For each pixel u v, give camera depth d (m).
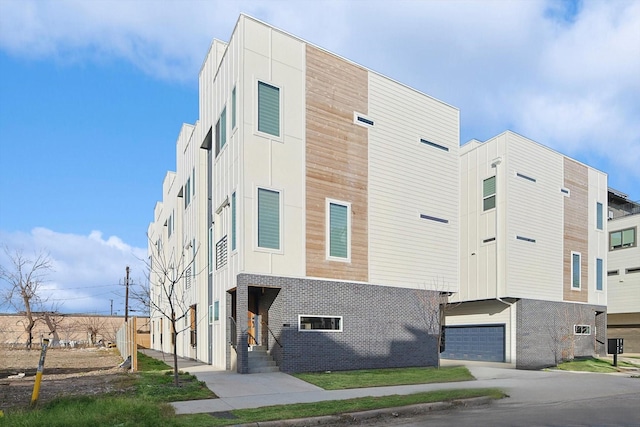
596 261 29.98
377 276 19.09
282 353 16.19
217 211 19.23
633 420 9.52
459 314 28.52
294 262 17.00
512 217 25.42
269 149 17.00
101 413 8.65
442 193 22.00
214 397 11.45
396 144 20.52
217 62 20.67
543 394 13.23
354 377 15.34
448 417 9.91
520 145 26.38
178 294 27.98
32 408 9.25
